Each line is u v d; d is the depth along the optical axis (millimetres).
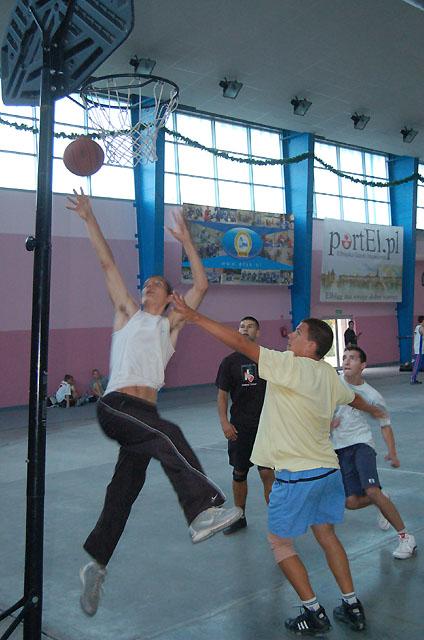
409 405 11898
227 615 3646
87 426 10898
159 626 3543
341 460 4449
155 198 15008
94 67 2898
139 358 3016
